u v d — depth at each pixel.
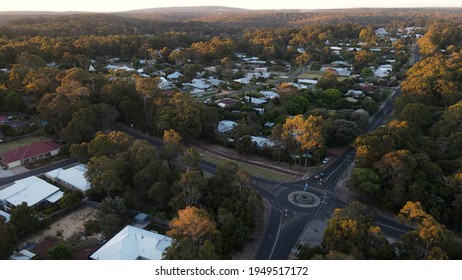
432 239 53.75
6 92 126.19
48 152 101.50
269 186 90.69
